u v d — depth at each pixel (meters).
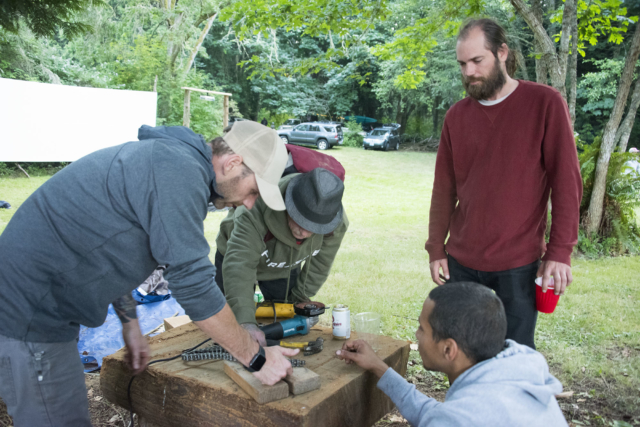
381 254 7.07
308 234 2.41
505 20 11.31
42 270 1.60
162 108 19.45
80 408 1.82
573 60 6.75
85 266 1.61
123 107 14.74
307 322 2.48
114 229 1.57
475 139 2.44
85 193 1.56
